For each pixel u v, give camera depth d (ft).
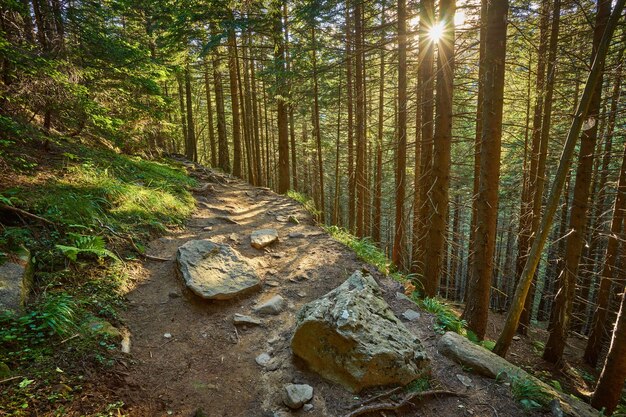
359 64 35.32
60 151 20.66
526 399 9.92
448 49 18.48
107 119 18.65
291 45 35.91
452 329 14.58
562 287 27.09
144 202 20.08
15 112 15.90
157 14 42.55
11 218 12.53
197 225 21.76
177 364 10.36
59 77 15.14
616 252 30.63
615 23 9.98
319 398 9.43
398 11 24.31
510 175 47.47
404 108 25.08
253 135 63.87
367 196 50.62
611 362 18.48
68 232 13.44
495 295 50.98
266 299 14.66
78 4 22.09
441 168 19.57
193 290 13.47
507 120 39.78
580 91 32.71
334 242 21.98
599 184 38.19
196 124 88.12
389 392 9.54
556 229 49.32
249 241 20.43
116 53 22.76
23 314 9.27
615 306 37.42
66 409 7.36
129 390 8.72
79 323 10.07
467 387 10.41
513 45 28.30
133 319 11.82
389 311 12.30
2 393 7.13
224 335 12.16
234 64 49.01
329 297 11.91
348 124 43.11
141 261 15.38
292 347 10.84
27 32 18.53
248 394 9.62
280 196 35.47
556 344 28.14
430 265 20.66
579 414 9.68
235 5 33.73
